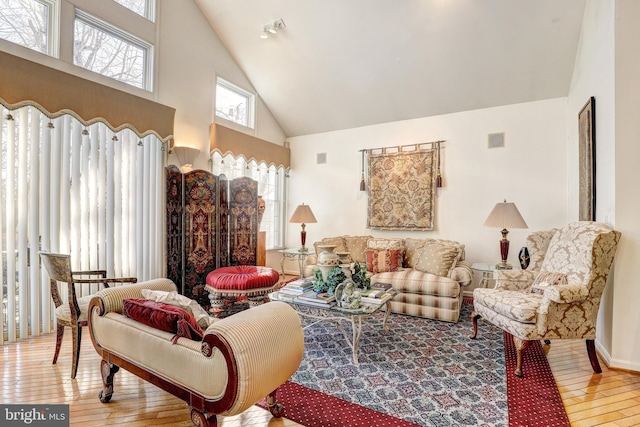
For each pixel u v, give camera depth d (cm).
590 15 296
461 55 385
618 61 235
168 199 379
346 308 244
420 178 467
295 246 595
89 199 313
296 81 493
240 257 453
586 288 219
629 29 232
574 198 358
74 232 302
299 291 277
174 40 397
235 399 132
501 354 255
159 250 374
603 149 262
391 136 497
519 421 171
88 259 312
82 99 294
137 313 173
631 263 229
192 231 402
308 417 176
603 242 223
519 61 371
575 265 244
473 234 437
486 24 349
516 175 411
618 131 235
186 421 172
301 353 171
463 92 423
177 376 150
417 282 347
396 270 391
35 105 262
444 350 262
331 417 176
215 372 137
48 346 261
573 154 360
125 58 352
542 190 396
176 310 165
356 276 282
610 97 246
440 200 458
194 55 423
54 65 286
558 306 222
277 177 589
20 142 269
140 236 356
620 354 231
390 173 491
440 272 362
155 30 374
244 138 487
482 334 297
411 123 480
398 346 270
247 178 460
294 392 201
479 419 173
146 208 362
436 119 461
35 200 277
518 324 226
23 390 198
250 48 464
